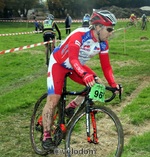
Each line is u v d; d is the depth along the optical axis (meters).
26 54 13.64
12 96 6.89
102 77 8.80
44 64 11.22
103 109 3.34
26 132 4.84
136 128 4.88
